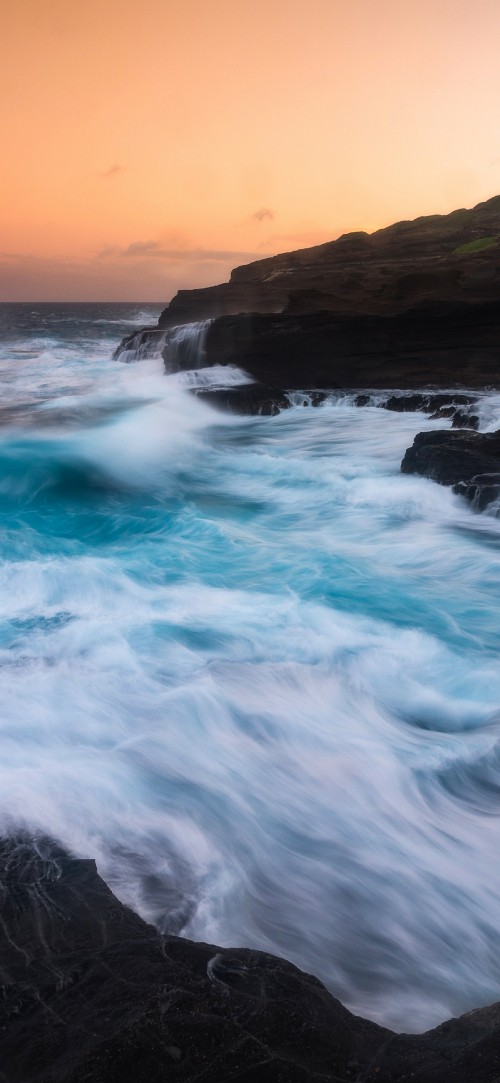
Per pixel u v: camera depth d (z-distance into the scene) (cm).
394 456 1681
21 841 412
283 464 1630
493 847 471
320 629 796
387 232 5925
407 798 515
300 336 2742
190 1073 247
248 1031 271
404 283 3178
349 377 2658
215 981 298
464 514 1238
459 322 2619
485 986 376
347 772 534
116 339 6712
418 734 600
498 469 1274
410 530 1191
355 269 4444
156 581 955
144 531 1220
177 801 482
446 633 803
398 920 408
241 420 2253
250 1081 246
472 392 2341
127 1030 261
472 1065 259
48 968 309
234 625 798
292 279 4356
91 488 1508
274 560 1054
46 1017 278
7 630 773
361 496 1364
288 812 487
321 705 628
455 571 1003
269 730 581
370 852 458
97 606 855
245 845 451
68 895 364
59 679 647
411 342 2656
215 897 398
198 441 1953
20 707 589
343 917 408
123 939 330
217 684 644
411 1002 360
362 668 702
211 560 1056
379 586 947
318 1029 278
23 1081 246
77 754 521
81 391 2989
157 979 296
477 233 4759
